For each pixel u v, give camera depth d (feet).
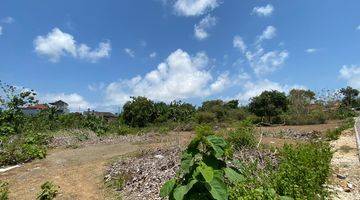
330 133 59.57
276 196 16.98
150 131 89.76
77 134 73.67
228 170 14.39
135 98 112.27
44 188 30.32
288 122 114.32
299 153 25.64
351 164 35.40
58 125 86.28
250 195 16.97
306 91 136.67
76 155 48.06
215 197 12.92
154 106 114.93
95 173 35.94
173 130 94.89
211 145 13.91
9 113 71.51
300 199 18.06
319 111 125.49
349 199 24.23
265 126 105.29
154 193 26.78
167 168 32.65
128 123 110.32
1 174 38.73
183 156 14.19
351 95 177.58
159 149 45.55
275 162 29.60
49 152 52.54
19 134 64.39
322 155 26.68
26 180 35.68
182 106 124.77
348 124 83.51
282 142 53.31
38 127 77.97
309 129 85.40
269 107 117.19
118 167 36.50
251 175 23.15
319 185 22.91
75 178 34.83
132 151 49.01
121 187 30.17
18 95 74.23
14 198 30.40
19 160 44.93
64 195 29.99
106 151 51.11
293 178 20.72
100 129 88.28
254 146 37.81
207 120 111.96
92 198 28.96
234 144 38.09
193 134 76.13
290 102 130.62
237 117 123.03
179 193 13.01
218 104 139.23
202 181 13.38
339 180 28.89
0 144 50.96
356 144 49.16
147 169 33.30
